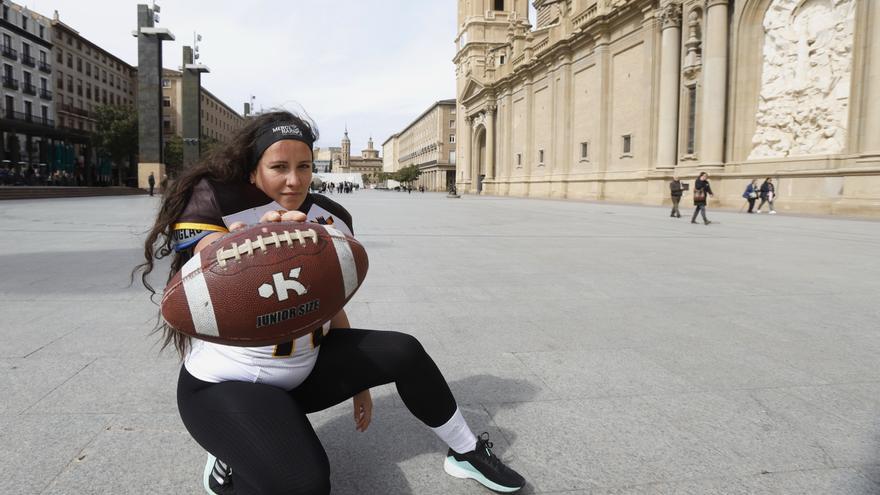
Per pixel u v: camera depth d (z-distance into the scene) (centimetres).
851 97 1850
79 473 203
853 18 1841
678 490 199
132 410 259
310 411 188
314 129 175
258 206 167
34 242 892
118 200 2619
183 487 195
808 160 2014
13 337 373
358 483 202
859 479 207
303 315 144
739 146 2323
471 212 2123
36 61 5291
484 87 5688
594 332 413
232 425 146
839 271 713
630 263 773
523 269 709
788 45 2098
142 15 3397
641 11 2938
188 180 163
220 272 136
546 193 4309
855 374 325
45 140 5291
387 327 420
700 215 1922
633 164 3114
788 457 224
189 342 179
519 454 226
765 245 1012
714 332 416
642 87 2994
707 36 2392
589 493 197
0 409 258
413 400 187
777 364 342
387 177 15000
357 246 158
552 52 4041
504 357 351
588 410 270
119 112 5266
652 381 311
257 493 150
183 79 3603
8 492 189
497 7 6544
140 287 543
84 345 356
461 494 196
